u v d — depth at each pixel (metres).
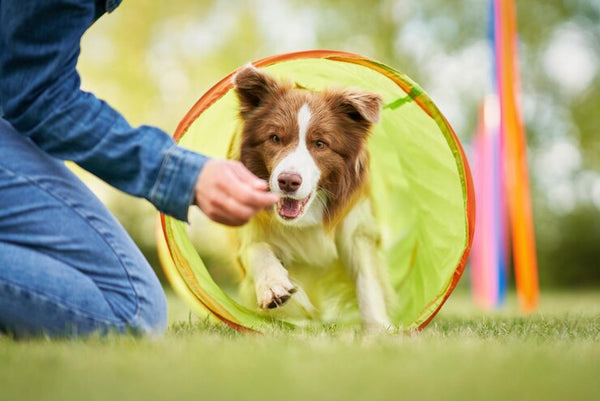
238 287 4.25
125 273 2.52
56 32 2.17
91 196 2.56
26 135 2.29
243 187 2.07
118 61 13.16
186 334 2.81
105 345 2.17
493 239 7.80
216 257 4.88
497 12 6.63
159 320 2.69
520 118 6.45
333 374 1.72
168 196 2.16
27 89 2.19
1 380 1.64
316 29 14.31
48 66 2.19
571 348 2.25
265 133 3.93
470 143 13.73
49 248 2.38
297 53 3.61
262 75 3.94
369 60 3.52
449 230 3.56
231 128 4.32
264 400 1.48
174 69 13.62
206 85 13.55
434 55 13.98
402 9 14.24
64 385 1.59
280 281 3.52
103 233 2.50
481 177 9.01
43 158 2.44
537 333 2.91
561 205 13.43
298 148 3.84
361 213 4.07
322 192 3.96
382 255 4.17
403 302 4.02
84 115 2.22
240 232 3.95
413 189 4.11
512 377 1.72
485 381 1.66
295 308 3.82
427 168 3.85
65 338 2.34
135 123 13.34
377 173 4.63
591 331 3.07
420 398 1.51
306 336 2.67
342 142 3.96
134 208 10.96
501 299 7.98
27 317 2.34
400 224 4.34
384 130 4.42
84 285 2.41
